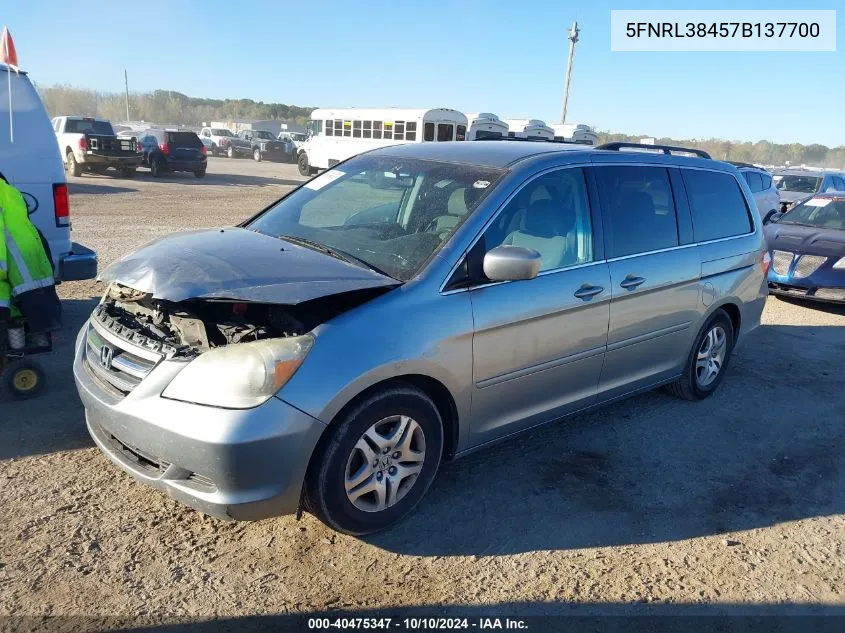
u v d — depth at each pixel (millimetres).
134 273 3264
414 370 3232
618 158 4520
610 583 3143
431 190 3959
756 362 6512
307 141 31609
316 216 4195
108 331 3422
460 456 3697
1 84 5637
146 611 2783
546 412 4051
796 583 3240
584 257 4129
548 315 3814
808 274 8750
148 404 2975
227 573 3049
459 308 3418
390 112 26797
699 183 5133
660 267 4555
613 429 4805
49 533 3230
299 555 3203
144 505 3516
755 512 3848
